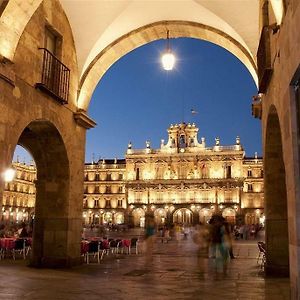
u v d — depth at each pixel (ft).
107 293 29.96
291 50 21.33
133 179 270.26
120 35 47.44
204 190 259.19
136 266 48.16
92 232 177.47
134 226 266.16
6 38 30.42
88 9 42.01
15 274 38.19
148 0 43.09
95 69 47.50
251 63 44.62
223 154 261.24
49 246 42.68
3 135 30.58
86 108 46.85
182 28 47.78
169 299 28.19
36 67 35.88
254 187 257.75
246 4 40.98
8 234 76.59
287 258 38.50
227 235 41.42
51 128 39.91
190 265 50.21
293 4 20.63
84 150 46.83
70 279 35.99
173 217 262.67
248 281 36.24
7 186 263.49
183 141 271.08
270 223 38.73
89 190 282.15
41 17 36.99
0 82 30.22
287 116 23.03
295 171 21.68
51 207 42.83
